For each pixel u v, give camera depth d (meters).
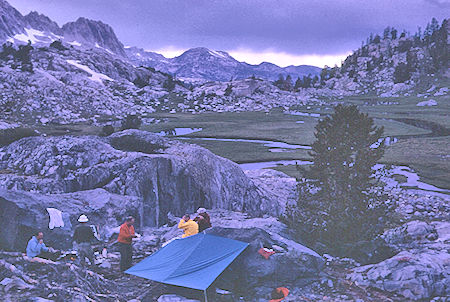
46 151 25.23
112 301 10.74
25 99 121.12
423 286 12.43
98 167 24.16
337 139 18.09
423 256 14.50
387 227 23.77
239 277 12.71
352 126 18.03
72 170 24.31
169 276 11.75
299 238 17.89
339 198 17.86
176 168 26.14
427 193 41.47
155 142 30.31
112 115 134.75
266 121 126.88
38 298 8.77
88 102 142.12
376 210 17.80
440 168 54.69
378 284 12.95
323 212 18.16
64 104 130.25
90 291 10.55
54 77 169.38
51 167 24.25
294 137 89.56
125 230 13.75
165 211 25.30
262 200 30.94
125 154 25.38
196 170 27.62
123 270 13.66
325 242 17.78
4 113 108.44
